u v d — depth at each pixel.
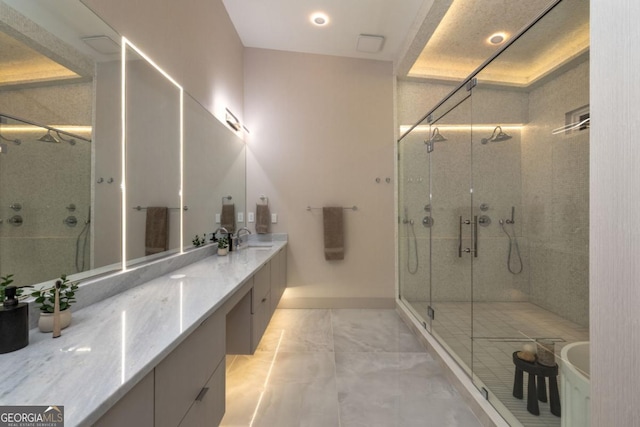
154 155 1.68
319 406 1.68
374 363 2.17
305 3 2.53
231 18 2.85
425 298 2.75
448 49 2.90
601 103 0.59
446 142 2.58
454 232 2.49
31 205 0.93
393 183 3.37
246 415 1.61
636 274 0.51
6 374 0.64
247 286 1.75
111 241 1.32
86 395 0.57
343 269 3.38
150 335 0.86
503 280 2.08
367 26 2.77
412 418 1.59
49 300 0.89
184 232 2.04
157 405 0.77
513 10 2.32
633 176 0.52
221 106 2.69
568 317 1.68
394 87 3.35
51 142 1.01
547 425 1.35
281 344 2.49
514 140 2.16
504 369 1.59
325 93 3.36
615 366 0.56
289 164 3.36
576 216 1.73
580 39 1.80
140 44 1.53
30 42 0.92
